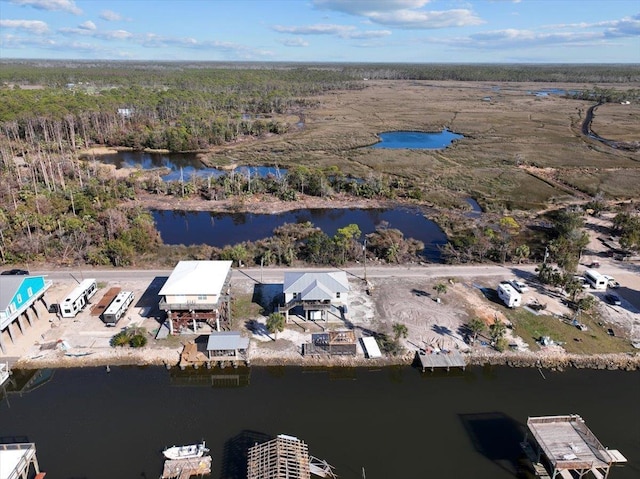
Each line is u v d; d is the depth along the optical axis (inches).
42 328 2111.2
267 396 1780.3
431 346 2020.2
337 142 6555.1
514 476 1451.8
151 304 2322.8
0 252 2763.3
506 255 2928.2
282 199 4242.1
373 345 2021.4
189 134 6363.2
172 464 1434.5
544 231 3506.4
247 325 2166.6
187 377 1884.8
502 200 4215.1
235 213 3983.8
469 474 1453.0
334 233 3481.8
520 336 2112.5
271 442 1487.5
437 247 3186.5
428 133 7568.9
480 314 2273.6
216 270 2209.6
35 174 4306.1
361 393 1807.3
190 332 2096.5
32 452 1386.6
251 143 6643.7
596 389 1836.9
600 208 3786.9
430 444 1566.2
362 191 4350.4
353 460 1489.9
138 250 2913.4
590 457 1407.5
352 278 2628.0
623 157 5728.3
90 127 6609.3
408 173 5024.6
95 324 2144.4
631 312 2317.9
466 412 1716.3
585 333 2148.1
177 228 3644.2
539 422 1540.4
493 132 7337.6
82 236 2928.2
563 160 5565.9
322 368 1929.1
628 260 2893.7
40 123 5856.3
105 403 1731.1
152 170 5098.4
